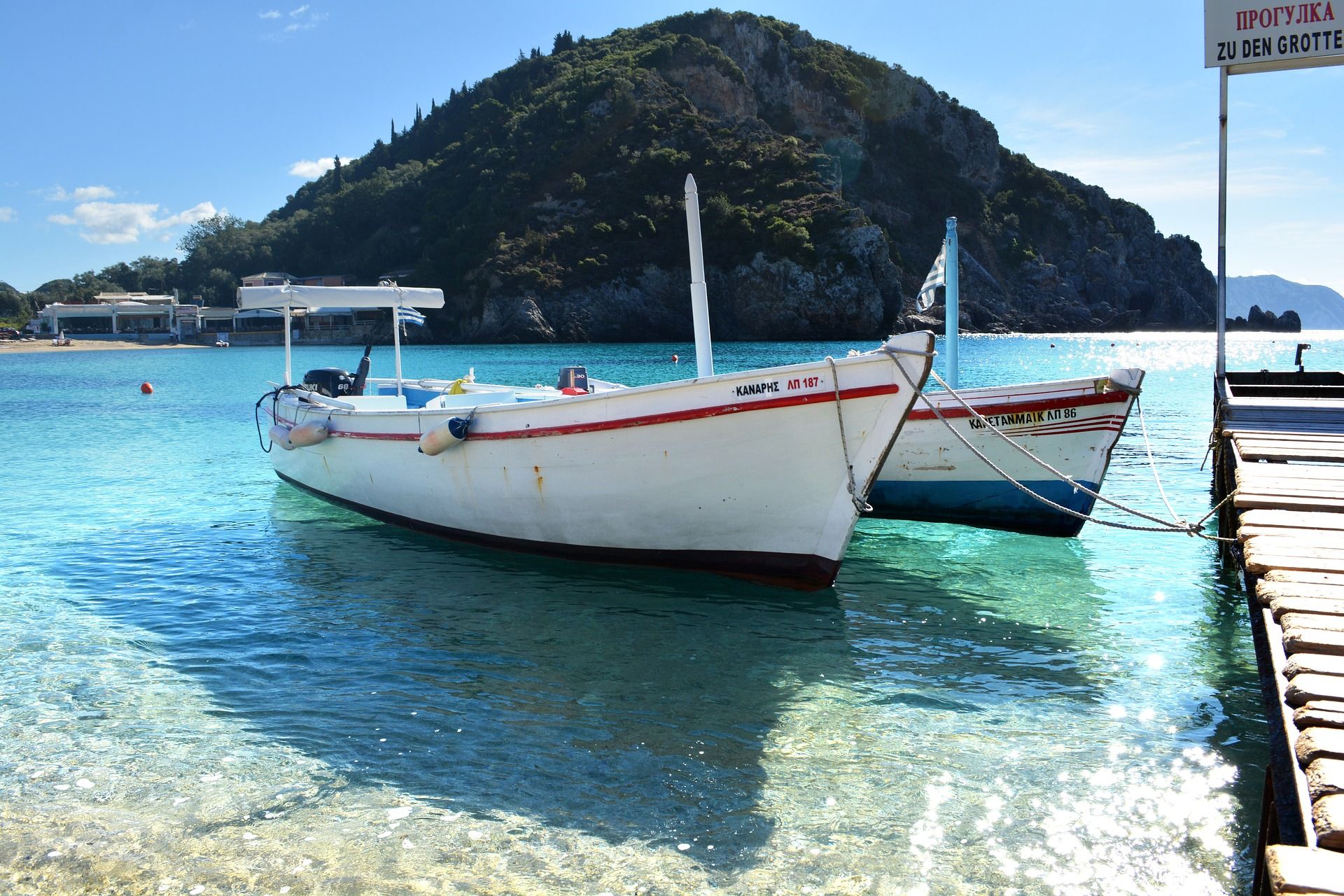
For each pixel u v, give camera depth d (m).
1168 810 4.59
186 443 20.56
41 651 7.00
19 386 41.38
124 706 5.96
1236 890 3.93
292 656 6.89
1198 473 14.67
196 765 5.13
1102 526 11.33
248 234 156.00
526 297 105.44
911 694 6.12
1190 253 173.12
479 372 46.81
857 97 151.88
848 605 8.12
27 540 10.81
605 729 5.59
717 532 8.10
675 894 3.93
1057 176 171.88
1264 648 4.23
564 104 134.38
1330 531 5.74
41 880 4.02
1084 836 4.36
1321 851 2.62
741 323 106.69
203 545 10.47
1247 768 5.02
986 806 4.66
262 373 53.34
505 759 5.20
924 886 3.99
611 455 8.12
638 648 7.03
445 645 7.10
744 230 107.50
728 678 6.43
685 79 139.38
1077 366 47.97
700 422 7.64
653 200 115.06
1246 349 84.00
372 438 10.40
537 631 7.40
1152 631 7.39
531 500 8.80
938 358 58.41
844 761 5.16
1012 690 6.19
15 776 5.00
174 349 102.31
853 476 7.39
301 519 11.92
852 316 102.88
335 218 149.00
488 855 4.23
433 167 145.50
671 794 4.79
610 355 68.56
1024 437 10.38
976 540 10.64
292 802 4.71
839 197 115.81
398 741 5.43
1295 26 10.81
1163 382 38.81
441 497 9.66
